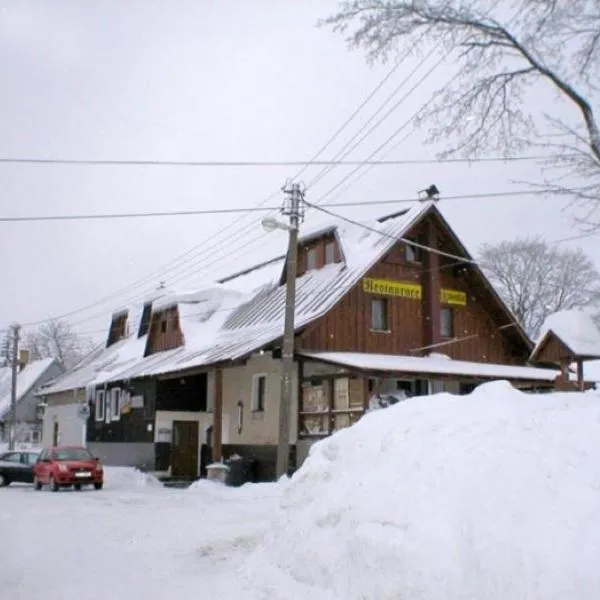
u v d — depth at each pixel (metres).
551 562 4.92
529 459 5.93
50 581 8.53
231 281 37.72
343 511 6.93
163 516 14.82
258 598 6.98
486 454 6.18
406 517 6.03
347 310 25.81
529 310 49.03
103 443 36.47
